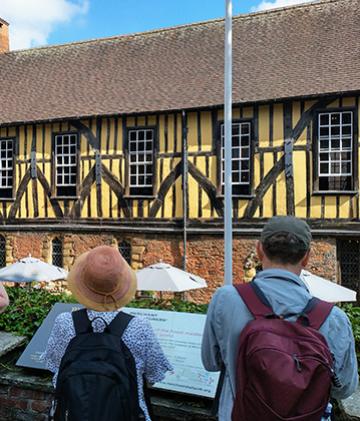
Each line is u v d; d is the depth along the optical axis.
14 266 8.48
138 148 11.38
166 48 13.44
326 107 9.58
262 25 12.64
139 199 11.28
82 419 1.62
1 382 2.92
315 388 1.38
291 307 1.58
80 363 1.71
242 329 1.58
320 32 11.59
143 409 1.81
